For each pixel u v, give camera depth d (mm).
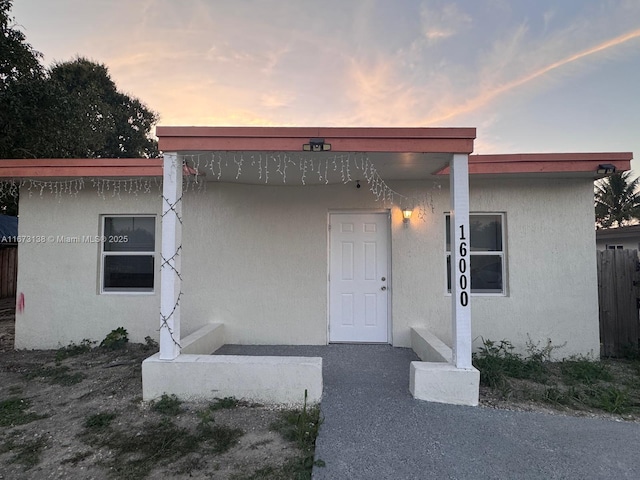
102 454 2951
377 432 3221
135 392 4238
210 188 6223
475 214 6066
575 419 3568
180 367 3959
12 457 2922
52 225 6309
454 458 2850
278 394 3898
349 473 2650
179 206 4223
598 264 6246
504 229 6000
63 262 6277
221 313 6176
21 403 3977
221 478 2621
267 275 6180
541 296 5883
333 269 6211
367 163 4727
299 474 2631
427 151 4000
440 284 6008
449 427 3328
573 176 5684
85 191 6305
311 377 3893
